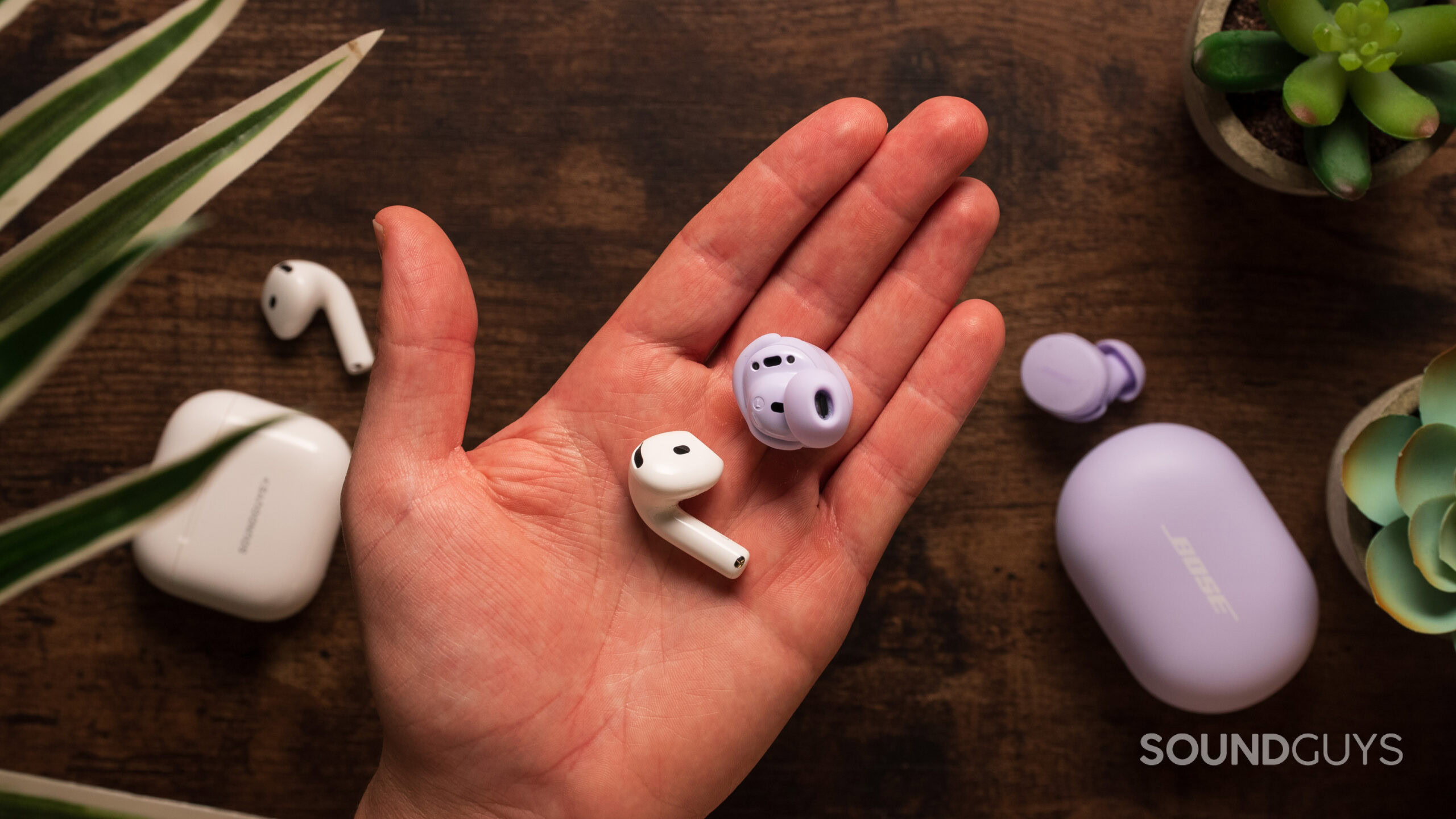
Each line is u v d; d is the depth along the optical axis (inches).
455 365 11.4
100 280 7.7
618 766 11.4
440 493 11.4
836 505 12.2
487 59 13.9
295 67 13.9
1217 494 13.1
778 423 11.5
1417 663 13.8
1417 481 11.7
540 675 11.4
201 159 9.0
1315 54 12.1
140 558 13.4
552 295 13.9
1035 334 14.0
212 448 7.8
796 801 13.9
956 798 13.9
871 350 12.4
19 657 13.7
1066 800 13.9
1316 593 13.1
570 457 11.9
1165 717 13.8
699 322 12.1
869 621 13.9
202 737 13.7
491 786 11.4
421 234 11.3
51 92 8.4
